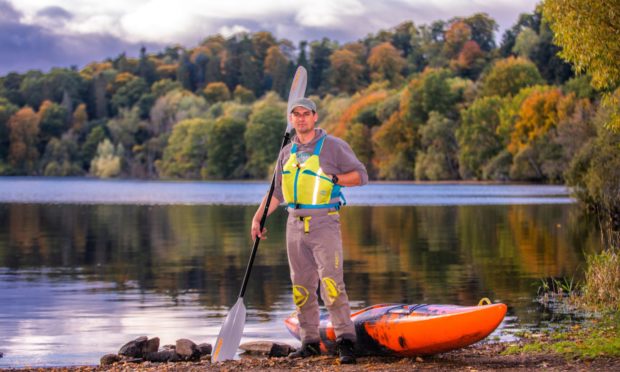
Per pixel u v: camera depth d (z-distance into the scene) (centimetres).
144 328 941
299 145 655
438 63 14212
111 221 3159
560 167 6381
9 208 4306
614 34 1028
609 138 2708
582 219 2873
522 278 1367
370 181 9088
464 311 625
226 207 4388
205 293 1238
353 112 9788
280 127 10800
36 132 14200
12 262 1700
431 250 1877
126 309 1082
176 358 744
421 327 632
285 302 1134
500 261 1625
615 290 1050
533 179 7212
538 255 1731
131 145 13562
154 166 12862
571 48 1062
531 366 599
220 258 1758
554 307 1045
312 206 644
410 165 8675
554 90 6694
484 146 7519
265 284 1336
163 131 13462
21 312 1055
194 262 1684
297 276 670
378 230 2531
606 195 2666
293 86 743
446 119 8125
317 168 641
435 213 3441
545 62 9494
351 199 4928
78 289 1290
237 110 11900
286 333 892
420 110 8725
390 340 650
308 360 655
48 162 13988
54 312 1059
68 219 3306
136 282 1373
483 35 15812
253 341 779
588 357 626
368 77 15588
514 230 2441
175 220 3216
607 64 1056
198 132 11769
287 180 651
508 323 926
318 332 684
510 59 8688
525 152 6688
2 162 14162
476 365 609
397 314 667
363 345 670
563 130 4938
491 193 5509
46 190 7675
